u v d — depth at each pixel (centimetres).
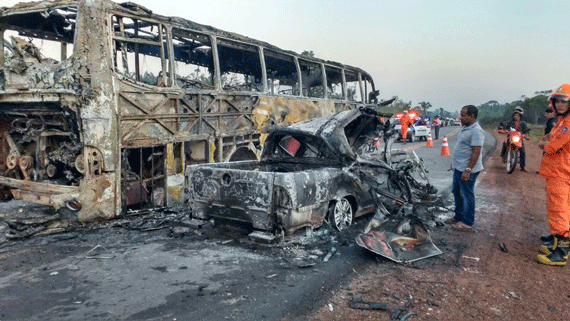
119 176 621
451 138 2761
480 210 699
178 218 642
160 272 424
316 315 329
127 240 538
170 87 698
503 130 1259
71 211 597
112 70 600
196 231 568
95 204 598
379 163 649
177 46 885
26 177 691
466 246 509
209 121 785
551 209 454
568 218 448
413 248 486
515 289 380
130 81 626
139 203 698
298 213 500
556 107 452
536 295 367
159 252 489
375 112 684
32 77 605
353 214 617
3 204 731
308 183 512
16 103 645
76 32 584
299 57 1077
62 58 810
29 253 488
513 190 881
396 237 495
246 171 516
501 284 391
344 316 327
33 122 670
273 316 327
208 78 930
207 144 784
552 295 368
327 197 544
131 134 633
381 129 721
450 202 773
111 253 486
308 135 627
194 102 749
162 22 693
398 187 685
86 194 591
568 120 438
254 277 409
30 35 770
